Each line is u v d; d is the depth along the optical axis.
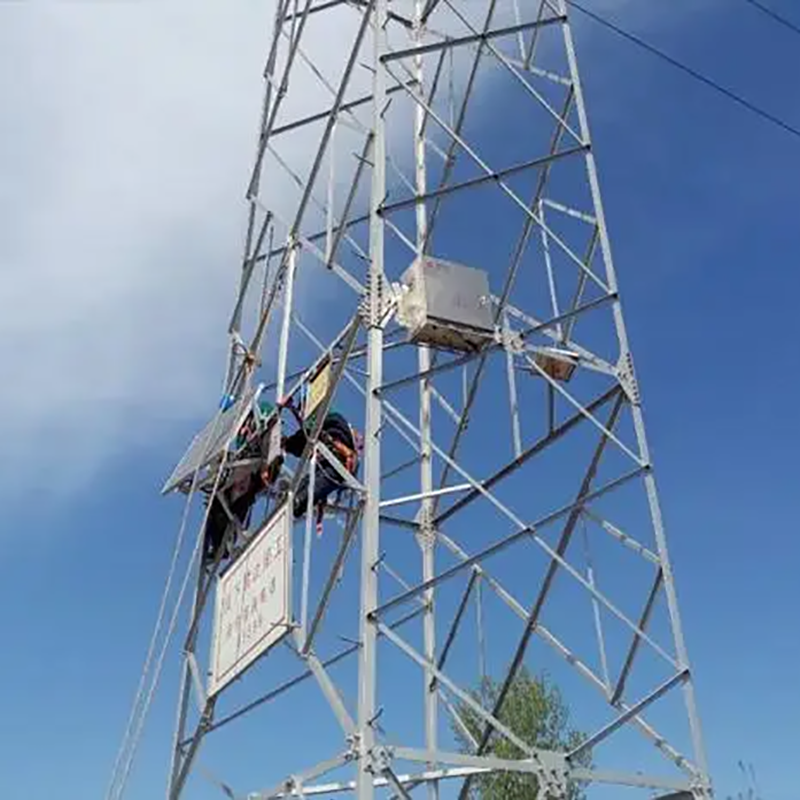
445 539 14.38
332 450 12.92
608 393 12.19
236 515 14.30
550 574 12.29
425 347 13.53
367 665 9.74
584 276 12.81
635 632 11.22
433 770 13.09
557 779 10.25
